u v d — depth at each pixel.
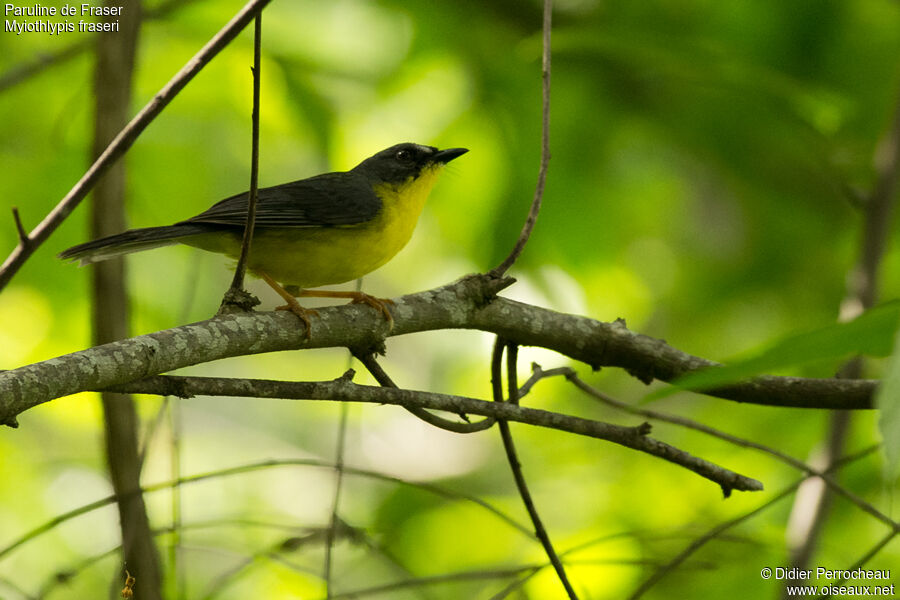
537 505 12.35
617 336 7.63
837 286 14.58
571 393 13.99
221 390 5.86
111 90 7.34
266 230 8.98
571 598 6.79
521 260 13.01
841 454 9.00
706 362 7.53
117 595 6.62
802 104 12.16
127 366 5.55
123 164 7.62
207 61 5.96
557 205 12.95
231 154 12.46
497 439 13.61
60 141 10.78
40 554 12.37
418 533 11.75
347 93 12.69
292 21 12.37
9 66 11.62
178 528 6.71
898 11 12.48
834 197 14.09
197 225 8.45
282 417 15.48
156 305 12.83
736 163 13.91
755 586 9.85
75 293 11.87
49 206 11.37
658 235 14.99
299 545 6.99
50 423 13.57
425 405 6.25
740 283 14.70
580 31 12.13
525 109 12.75
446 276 14.84
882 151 10.32
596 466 13.01
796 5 12.59
